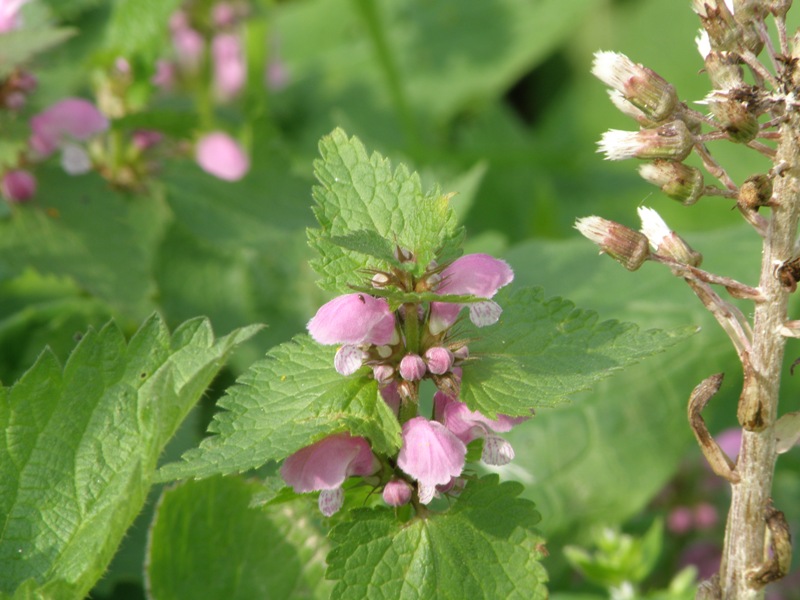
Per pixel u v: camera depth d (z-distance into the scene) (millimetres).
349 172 363
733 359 529
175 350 382
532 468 517
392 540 357
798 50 347
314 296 575
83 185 542
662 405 523
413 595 354
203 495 407
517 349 363
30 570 375
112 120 522
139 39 575
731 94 347
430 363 349
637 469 518
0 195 526
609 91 368
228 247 564
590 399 525
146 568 403
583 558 470
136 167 559
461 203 591
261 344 561
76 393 383
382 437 347
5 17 518
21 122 520
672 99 356
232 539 409
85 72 594
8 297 594
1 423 380
